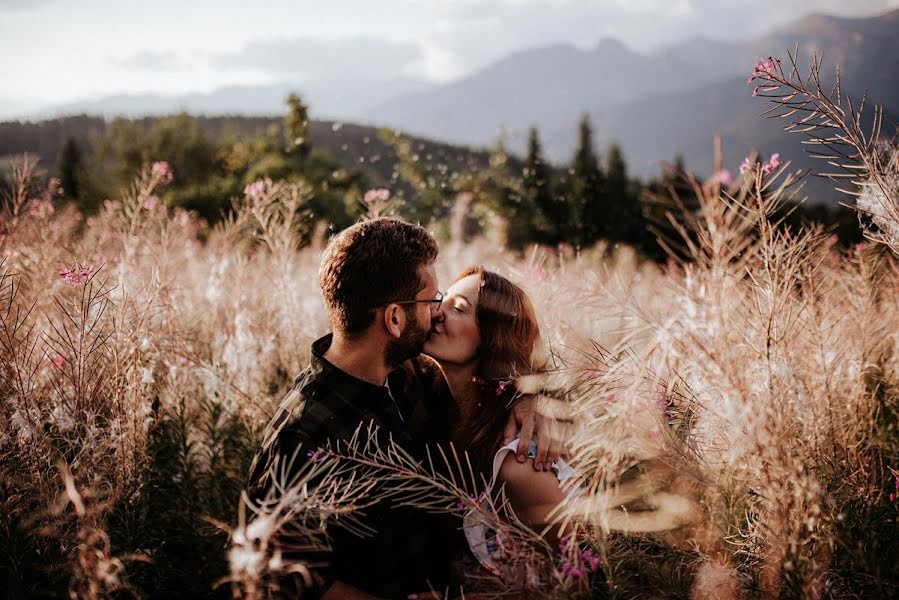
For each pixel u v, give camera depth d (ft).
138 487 5.87
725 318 4.03
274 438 5.30
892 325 6.96
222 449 7.52
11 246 8.57
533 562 4.32
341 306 5.53
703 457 4.60
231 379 8.02
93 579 3.91
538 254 8.75
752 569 4.33
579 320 6.51
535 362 6.24
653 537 4.85
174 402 7.25
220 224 12.14
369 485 4.71
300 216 11.39
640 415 4.23
